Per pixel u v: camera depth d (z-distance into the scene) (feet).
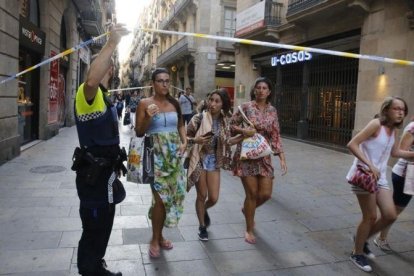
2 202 17.07
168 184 11.91
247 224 13.83
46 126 38.93
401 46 29.81
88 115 8.48
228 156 13.99
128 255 12.20
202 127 13.51
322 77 42.29
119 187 9.16
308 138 43.96
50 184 20.59
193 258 12.23
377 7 32.32
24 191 19.01
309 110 44.39
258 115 13.57
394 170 13.55
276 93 50.37
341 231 15.16
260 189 13.64
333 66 40.52
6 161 25.91
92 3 54.80
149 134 11.91
